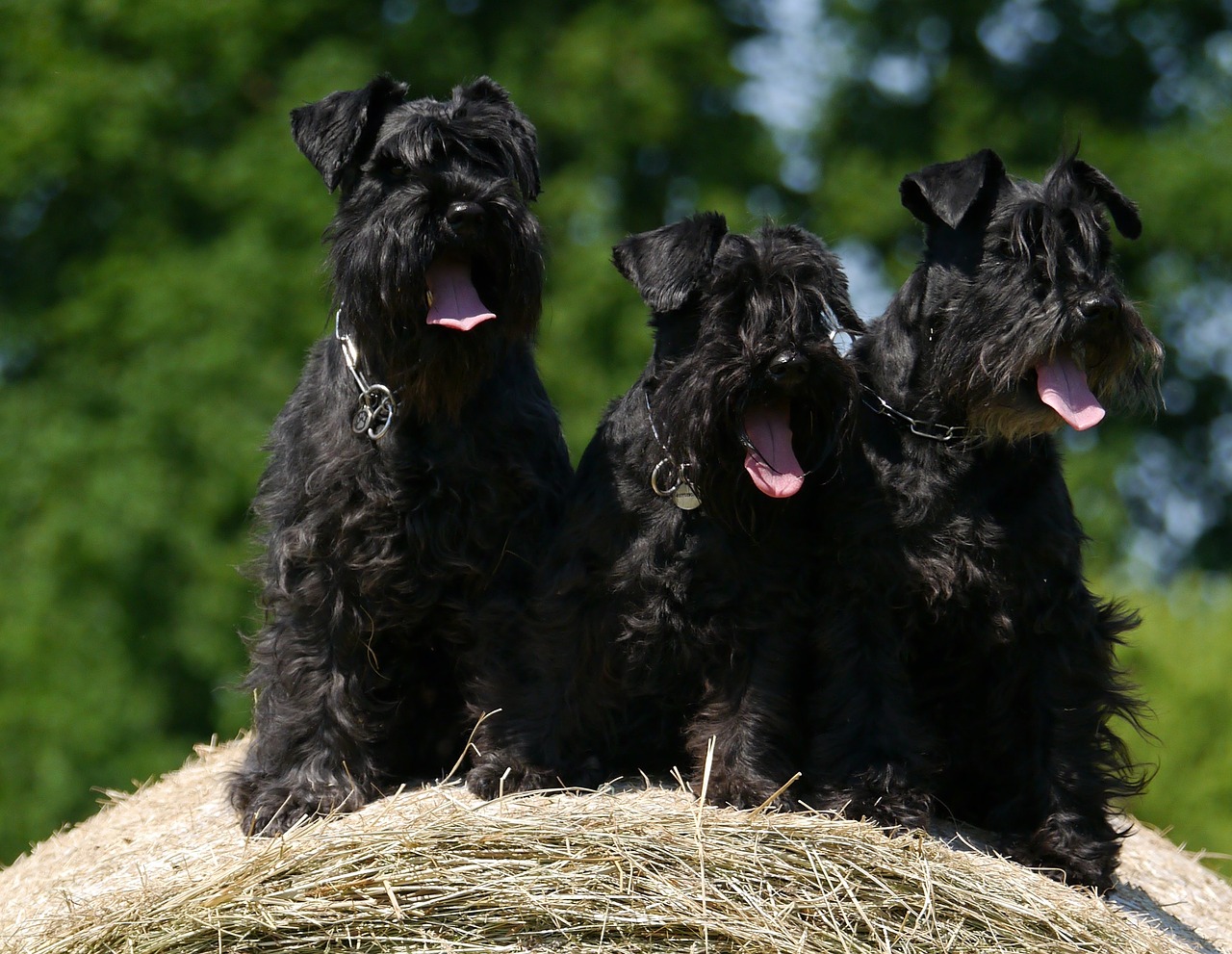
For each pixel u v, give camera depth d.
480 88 11.49
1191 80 36.91
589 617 10.32
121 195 30.77
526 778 10.22
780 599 9.98
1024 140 34.38
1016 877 8.80
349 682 10.77
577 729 10.43
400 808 9.49
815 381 9.71
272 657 11.01
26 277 31.33
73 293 30.52
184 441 28.11
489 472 10.68
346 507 10.56
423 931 7.92
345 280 10.70
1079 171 10.83
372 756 10.97
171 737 29.09
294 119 11.34
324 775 10.67
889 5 37.00
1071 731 10.01
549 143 31.44
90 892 10.02
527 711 10.44
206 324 28.55
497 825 8.34
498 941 7.90
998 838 10.32
